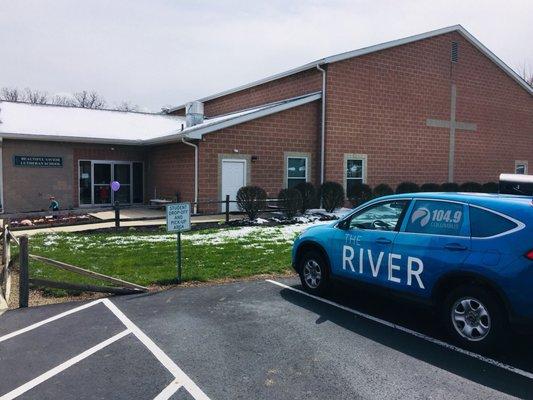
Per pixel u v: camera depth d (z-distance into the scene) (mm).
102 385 4305
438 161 22969
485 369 4625
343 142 19828
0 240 11508
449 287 5359
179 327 5859
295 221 15836
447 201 5488
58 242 11719
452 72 23094
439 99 22750
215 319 6172
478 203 5172
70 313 6477
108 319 6199
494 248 4844
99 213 17984
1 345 5301
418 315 6336
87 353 5051
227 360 4852
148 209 19328
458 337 5176
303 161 19594
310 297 7219
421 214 5742
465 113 23812
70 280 8031
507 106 25562
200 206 17594
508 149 25844
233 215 17312
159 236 12797
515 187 8281
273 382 4359
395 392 4164
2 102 23672
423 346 5223
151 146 21453
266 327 5852
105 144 20781
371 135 20609
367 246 6270
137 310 6598
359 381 4379
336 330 5742
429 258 5422
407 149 21812
